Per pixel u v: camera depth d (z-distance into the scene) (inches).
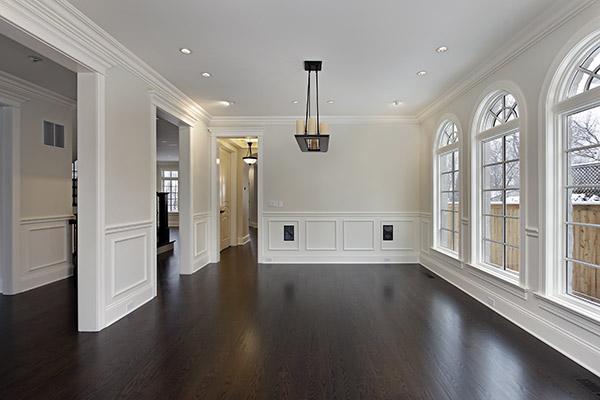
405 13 93.4
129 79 123.6
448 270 169.3
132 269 127.5
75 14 90.7
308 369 83.3
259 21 97.7
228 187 295.6
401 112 204.2
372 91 161.9
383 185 215.2
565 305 89.0
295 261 217.3
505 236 124.0
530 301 104.2
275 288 158.7
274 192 217.6
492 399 70.5
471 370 82.4
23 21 78.7
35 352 92.3
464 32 104.6
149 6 89.4
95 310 106.3
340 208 215.9
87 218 106.0
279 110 198.7
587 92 83.7
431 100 177.9
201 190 206.7
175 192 494.9
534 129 102.2
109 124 111.7
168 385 76.0
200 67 132.6
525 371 81.7
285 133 216.5
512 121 115.6
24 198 154.0
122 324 113.0
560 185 95.3
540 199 99.0
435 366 84.4
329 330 108.0
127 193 123.3
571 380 77.5
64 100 173.2
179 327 110.7
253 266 209.2
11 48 114.8
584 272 88.3
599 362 78.9
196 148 197.0
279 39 108.9
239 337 102.7
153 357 89.5
